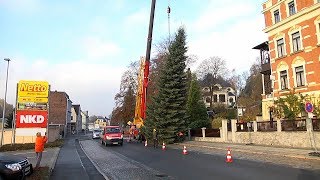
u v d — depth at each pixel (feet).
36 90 117.39
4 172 35.86
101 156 79.36
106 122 568.82
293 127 80.33
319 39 97.35
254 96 240.12
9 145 106.42
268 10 118.73
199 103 143.84
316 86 97.66
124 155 79.82
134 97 218.38
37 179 39.45
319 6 95.91
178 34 127.44
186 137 130.41
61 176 47.47
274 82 115.75
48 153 89.10
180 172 47.67
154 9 118.32
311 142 74.43
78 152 94.02
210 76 272.72
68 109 331.57
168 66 124.16
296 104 91.86
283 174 42.57
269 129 88.17
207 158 66.28
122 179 43.34
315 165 50.37
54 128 163.12
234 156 68.80
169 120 117.91
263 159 61.11
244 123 98.63
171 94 119.96
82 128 504.02
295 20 105.81
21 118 115.14
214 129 114.62
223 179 40.29
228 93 315.58
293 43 107.86
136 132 140.67
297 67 105.91
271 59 117.50
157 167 54.65
